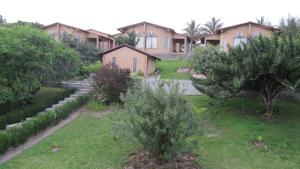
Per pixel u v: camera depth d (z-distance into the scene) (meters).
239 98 16.59
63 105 16.50
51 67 18.67
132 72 29.50
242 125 13.16
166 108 8.85
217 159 10.43
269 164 10.15
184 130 8.97
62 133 13.11
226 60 13.59
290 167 9.97
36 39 18.47
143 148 10.52
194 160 10.19
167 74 29.97
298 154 10.85
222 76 13.30
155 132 8.81
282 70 12.52
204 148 11.21
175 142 8.70
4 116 15.34
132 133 9.00
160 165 9.49
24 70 17.00
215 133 12.55
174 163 9.64
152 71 31.27
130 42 40.06
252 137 12.05
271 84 13.89
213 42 42.66
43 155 10.94
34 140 12.59
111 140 12.05
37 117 14.28
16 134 11.95
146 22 43.50
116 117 10.11
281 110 15.05
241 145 11.50
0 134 11.52
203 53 20.81
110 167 9.89
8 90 15.95
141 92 9.55
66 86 23.20
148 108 8.98
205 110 15.09
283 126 13.09
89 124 14.27
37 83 17.59
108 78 17.64
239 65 12.88
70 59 20.84
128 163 9.98
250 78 12.96
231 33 38.22
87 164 10.15
